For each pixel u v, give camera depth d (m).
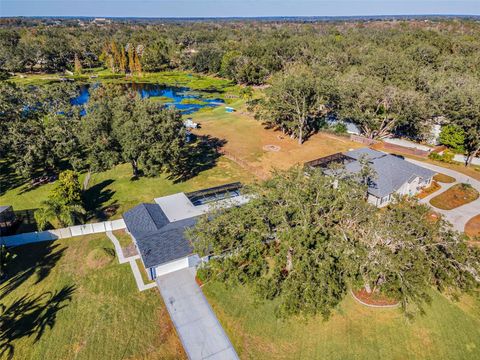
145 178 52.75
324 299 24.22
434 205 44.41
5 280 32.25
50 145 49.19
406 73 83.19
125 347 25.59
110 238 38.22
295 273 25.59
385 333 26.16
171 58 171.62
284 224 26.23
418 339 25.67
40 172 53.66
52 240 38.03
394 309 27.98
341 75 85.56
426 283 24.11
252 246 27.11
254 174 54.72
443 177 52.31
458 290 29.19
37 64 164.75
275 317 27.66
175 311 28.61
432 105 61.38
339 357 24.59
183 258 32.69
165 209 39.75
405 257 23.22
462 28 198.38
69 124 51.97
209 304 29.27
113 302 29.58
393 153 61.53
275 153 63.75
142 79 143.88
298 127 69.31
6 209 39.53
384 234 24.41
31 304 29.45
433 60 105.12
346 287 28.34
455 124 58.19
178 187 50.25
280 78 71.69
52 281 32.03
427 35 142.12
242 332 26.67
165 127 45.16
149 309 28.86
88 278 32.34
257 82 126.94
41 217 38.12
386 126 67.69
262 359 24.69
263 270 29.73
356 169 47.03
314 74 84.75
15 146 47.28
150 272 31.70
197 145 67.31
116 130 45.53
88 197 47.19
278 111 69.38
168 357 24.94
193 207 40.03
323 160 53.00
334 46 134.62
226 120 85.75
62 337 26.34
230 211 29.91
